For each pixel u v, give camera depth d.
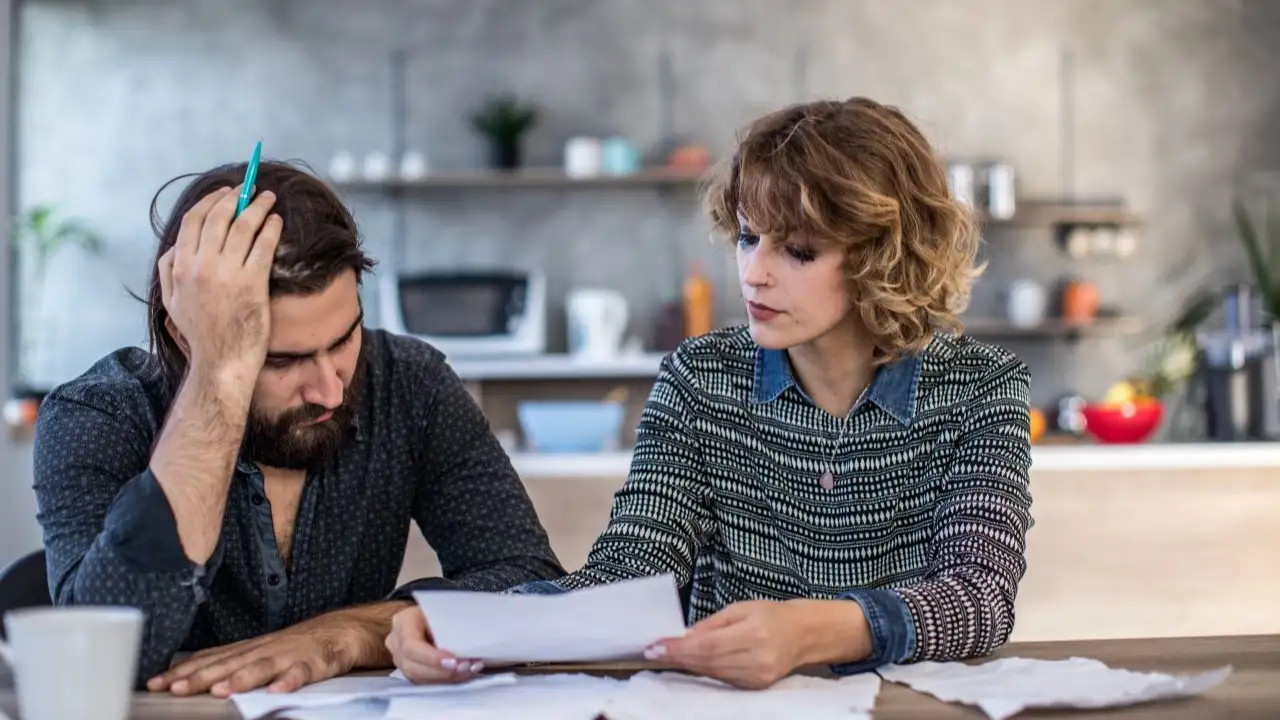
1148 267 5.44
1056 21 5.44
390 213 5.35
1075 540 2.48
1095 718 0.94
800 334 1.30
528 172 5.14
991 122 5.43
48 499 1.26
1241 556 2.49
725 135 5.39
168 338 1.26
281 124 5.34
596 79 5.38
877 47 5.41
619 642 0.99
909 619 1.09
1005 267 5.42
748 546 1.40
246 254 1.13
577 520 2.48
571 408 3.23
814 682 1.05
